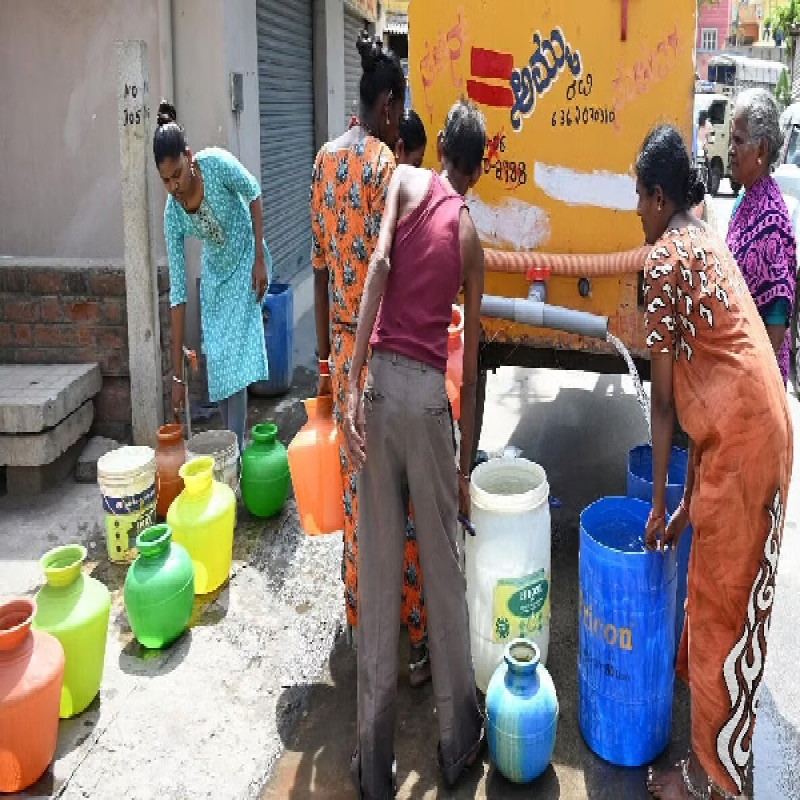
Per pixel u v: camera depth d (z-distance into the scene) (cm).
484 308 338
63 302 448
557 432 528
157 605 295
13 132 544
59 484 434
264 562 367
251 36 583
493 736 242
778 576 364
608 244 348
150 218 426
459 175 242
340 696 286
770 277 282
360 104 258
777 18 3562
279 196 763
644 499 300
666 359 221
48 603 268
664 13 320
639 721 249
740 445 210
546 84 341
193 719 274
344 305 265
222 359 413
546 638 285
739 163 289
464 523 252
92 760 256
